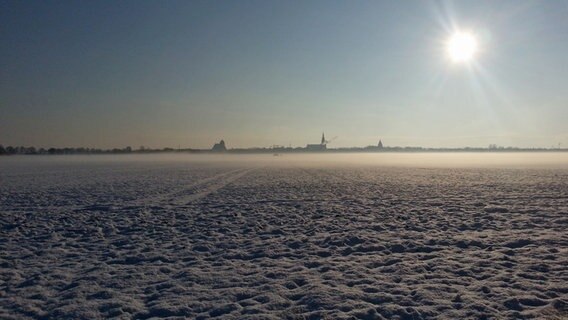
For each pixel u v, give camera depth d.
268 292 6.80
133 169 55.84
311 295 6.59
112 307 6.29
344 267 8.16
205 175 41.44
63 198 21.14
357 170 50.41
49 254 9.61
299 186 27.75
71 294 6.82
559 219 13.36
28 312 6.15
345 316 5.77
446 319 5.64
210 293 6.83
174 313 6.04
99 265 8.60
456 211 15.49
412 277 7.45
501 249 9.36
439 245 9.92
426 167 58.41
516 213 14.81
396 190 24.34
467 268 7.89
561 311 5.80
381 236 11.02
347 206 17.38
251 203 18.83
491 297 6.39
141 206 17.94
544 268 7.83
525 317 5.66
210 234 11.77
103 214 15.76
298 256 9.16
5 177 38.25
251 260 8.91
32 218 14.90
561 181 30.36
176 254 9.49
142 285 7.31
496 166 60.97
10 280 7.65
